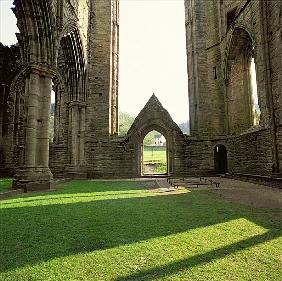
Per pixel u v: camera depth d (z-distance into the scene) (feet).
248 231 16.44
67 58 71.97
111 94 82.99
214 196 33.24
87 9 77.00
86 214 22.57
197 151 80.18
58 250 13.66
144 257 12.47
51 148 82.07
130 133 79.51
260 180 51.11
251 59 77.66
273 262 11.55
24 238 15.81
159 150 214.69
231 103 78.54
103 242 14.83
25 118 45.14
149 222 19.33
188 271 10.80
